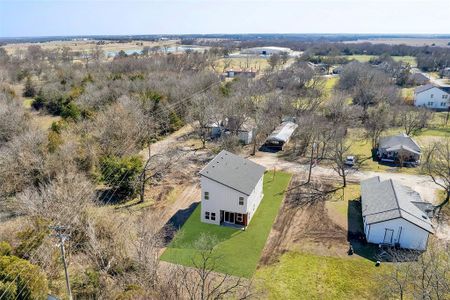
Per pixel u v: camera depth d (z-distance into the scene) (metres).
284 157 50.41
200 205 36.28
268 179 42.97
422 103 79.81
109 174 37.41
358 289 24.77
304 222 33.50
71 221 26.20
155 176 42.25
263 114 57.66
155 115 56.81
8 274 20.05
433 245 29.23
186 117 57.47
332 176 43.91
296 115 62.78
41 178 34.41
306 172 45.12
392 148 48.91
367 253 28.84
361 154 52.09
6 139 42.25
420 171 45.53
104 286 22.69
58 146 37.16
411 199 33.97
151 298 19.48
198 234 31.39
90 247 24.94
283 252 28.98
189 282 24.56
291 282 25.48
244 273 26.39
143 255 23.31
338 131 48.88
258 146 54.62
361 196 36.19
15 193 33.72
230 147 48.75
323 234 31.55
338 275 26.20
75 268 24.47
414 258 27.22
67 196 28.78
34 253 23.84
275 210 35.75
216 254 28.52
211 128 57.38
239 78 82.12
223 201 32.50
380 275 25.31
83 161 37.78
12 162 34.59
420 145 54.56
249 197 32.50
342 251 29.11
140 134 47.06
